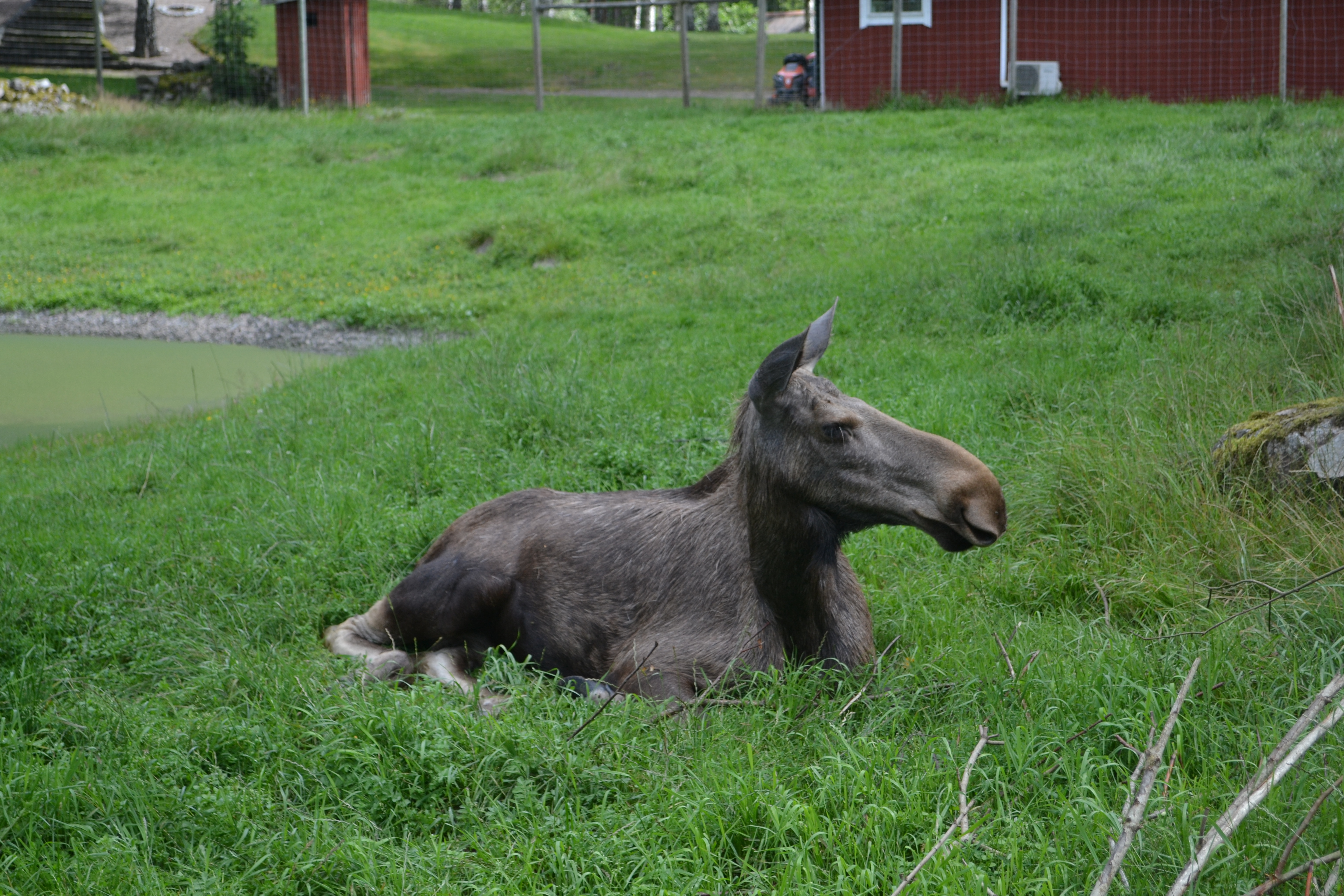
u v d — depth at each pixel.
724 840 3.49
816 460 4.43
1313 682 4.18
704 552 4.84
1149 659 4.49
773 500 4.55
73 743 4.28
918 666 4.61
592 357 10.52
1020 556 5.88
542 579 4.98
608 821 3.62
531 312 14.06
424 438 7.75
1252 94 24.03
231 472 7.91
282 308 15.76
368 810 3.79
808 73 29.73
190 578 6.00
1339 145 16.36
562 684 4.77
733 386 8.86
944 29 25.50
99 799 3.78
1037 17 24.83
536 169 22.11
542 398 8.23
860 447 4.35
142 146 25.58
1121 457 6.19
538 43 30.33
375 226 19.22
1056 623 5.14
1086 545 5.88
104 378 13.20
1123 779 3.83
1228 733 3.91
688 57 30.80
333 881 3.45
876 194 17.53
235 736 4.11
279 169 23.67
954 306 10.65
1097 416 7.09
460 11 66.69
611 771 3.85
